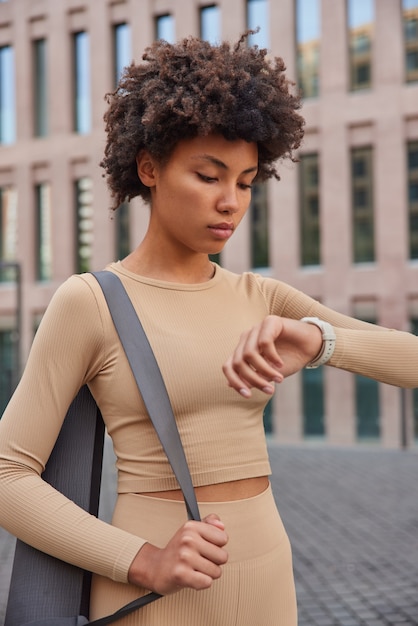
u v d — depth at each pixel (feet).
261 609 4.55
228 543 4.46
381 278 57.93
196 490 4.47
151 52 4.69
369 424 57.26
